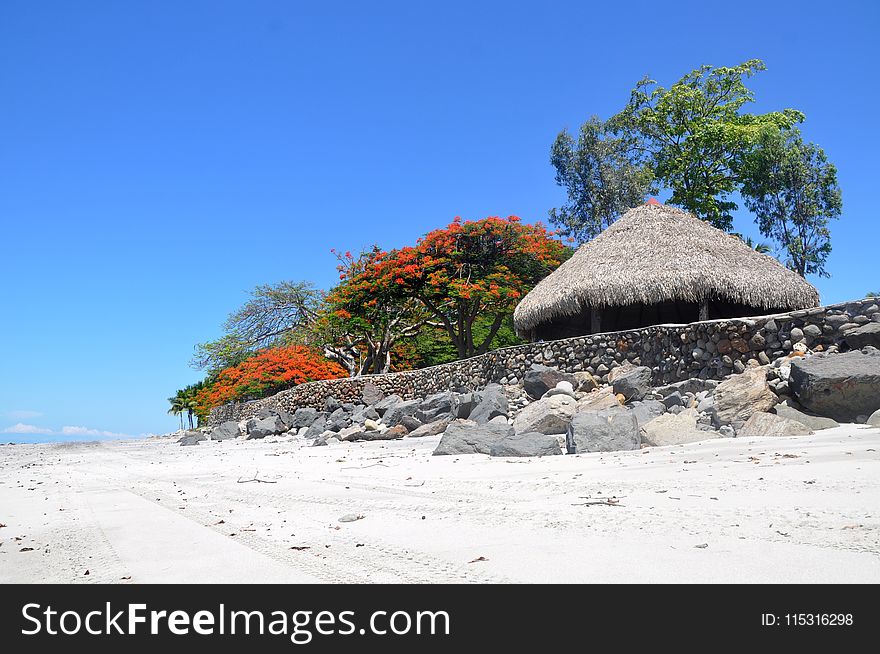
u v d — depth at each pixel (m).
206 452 18.17
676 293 18.16
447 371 22.00
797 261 42.97
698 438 10.09
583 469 8.38
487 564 4.26
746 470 7.02
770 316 14.05
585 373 16.89
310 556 4.75
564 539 4.74
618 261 19.44
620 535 4.75
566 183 48.25
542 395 16.61
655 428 10.53
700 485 6.45
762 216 44.00
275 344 41.41
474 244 31.38
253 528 5.93
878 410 9.94
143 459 16.64
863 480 5.92
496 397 15.59
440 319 34.44
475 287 29.36
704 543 4.37
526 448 10.56
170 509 7.36
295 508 6.98
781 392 11.48
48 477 12.45
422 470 9.74
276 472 11.05
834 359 11.16
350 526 5.78
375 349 35.19
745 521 4.88
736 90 40.09
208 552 5.05
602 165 46.50
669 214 21.00
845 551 4.03
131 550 5.27
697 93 39.47
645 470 7.76
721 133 37.81
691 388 14.16
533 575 4.00
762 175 41.34
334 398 27.12
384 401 21.20
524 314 20.48
